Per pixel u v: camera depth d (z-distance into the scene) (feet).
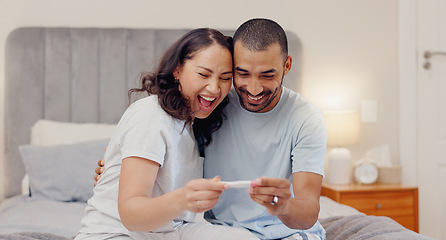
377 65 11.09
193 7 10.47
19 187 9.65
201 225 4.58
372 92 11.08
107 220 4.41
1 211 7.72
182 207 3.58
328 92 10.93
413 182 11.16
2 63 9.93
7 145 9.70
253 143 4.94
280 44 4.31
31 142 9.29
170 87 4.52
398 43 11.14
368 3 11.05
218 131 5.09
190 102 4.44
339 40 10.96
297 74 10.61
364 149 11.06
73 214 7.17
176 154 4.42
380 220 5.61
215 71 4.29
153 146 4.07
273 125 4.92
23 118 9.71
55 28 9.85
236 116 5.04
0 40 9.93
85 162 8.28
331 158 10.39
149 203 3.71
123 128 4.27
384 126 11.14
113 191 4.43
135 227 3.82
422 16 11.19
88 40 9.89
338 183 10.28
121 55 9.97
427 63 11.21
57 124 9.27
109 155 4.53
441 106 11.30
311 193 4.56
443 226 11.32
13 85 9.69
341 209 7.74
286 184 3.68
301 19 10.84
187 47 4.37
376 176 10.44
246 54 4.22
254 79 4.30
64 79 9.83
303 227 4.29
